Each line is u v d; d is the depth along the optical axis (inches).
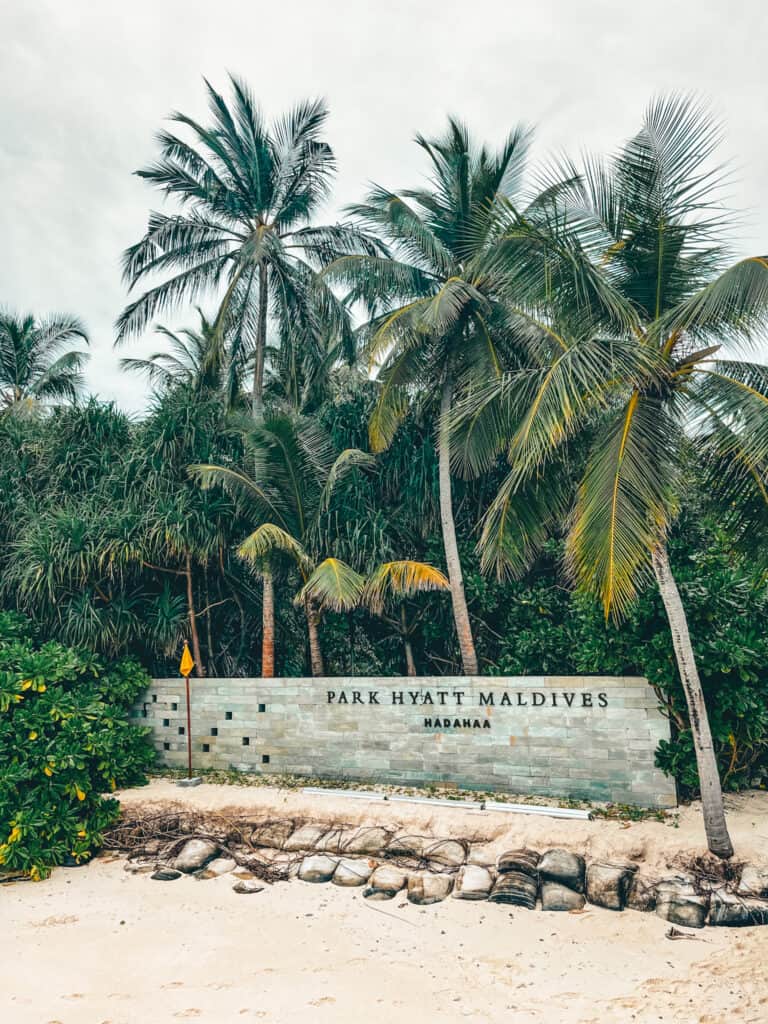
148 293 611.2
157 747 509.4
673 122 316.5
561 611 486.9
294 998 235.1
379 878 334.6
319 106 625.3
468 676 436.5
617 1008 224.4
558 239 317.1
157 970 257.6
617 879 305.1
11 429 598.5
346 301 618.5
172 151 612.1
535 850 335.9
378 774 447.2
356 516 529.3
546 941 273.9
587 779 392.2
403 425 563.8
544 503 361.7
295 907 314.8
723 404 299.9
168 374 804.0
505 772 413.4
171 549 512.7
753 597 377.4
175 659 573.3
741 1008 220.2
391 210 520.7
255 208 629.9
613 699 391.2
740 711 350.6
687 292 327.0
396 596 497.4
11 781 359.9
